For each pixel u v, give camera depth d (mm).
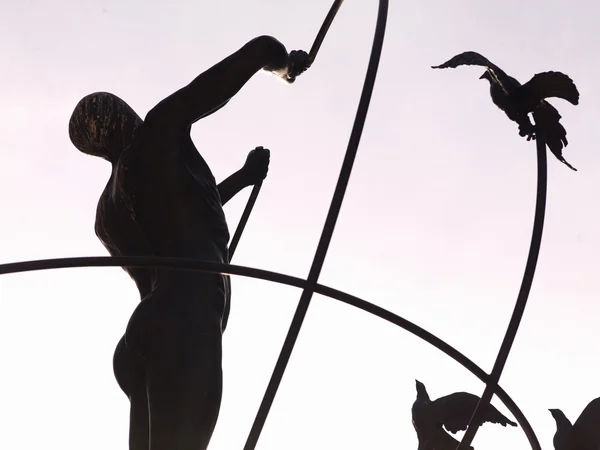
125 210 12250
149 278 12383
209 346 11391
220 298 11805
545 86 12812
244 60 12031
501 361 11820
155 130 12008
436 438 12719
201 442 11094
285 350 10680
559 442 12508
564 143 12953
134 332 11445
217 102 12055
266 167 14547
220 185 14234
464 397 12820
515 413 11750
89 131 12758
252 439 10273
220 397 11320
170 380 11125
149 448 11195
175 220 11914
